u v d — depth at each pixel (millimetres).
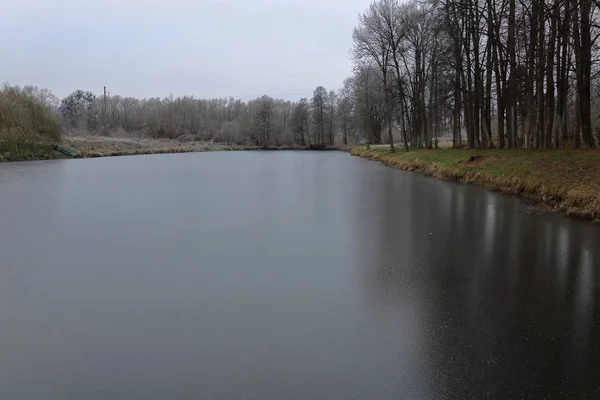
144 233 9883
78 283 6648
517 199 13617
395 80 38062
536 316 5133
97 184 19375
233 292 6160
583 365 4016
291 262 7562
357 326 4973
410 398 3582
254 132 83250
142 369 4152
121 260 7824
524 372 3928
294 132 83375
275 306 5625
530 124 20484
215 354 4406
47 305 5801
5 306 5793
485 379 3834
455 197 14609
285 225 10586
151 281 6688
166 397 3688
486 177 17328
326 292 6086
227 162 36656
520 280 6402
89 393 3777
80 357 4406
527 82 20531
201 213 12234
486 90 26031
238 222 10992
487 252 7930
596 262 7164
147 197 15375
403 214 11797
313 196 15469
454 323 4996
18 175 23469
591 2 14477
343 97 76750
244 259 7785
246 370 4086
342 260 7633
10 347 4645
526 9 19062
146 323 5191
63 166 30016
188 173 25312
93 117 88562
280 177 22812
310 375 3965
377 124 60031
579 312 5223
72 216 11891
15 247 8750
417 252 8047
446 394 3627
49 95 93812
